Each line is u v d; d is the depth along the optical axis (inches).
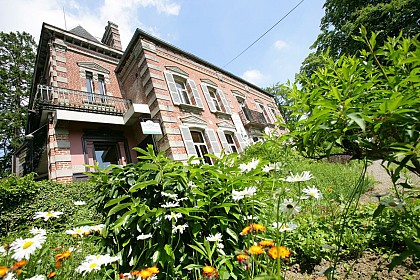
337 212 92.1
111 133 328.8
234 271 53.5
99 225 60.0
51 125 271.0
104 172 67.5
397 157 33.2
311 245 69.6
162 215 54.4
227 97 504.7
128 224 54.4
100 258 48.1
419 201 64.7
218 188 63.1
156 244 51.4
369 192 158.6
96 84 367.6
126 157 332.5
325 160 331.0
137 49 363.9
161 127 307.0
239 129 466.6
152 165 58.1
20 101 764.6
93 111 307.6
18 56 802.2
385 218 68.7
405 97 28.0
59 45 343.3
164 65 371.2
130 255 57.9
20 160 451.8
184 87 406.0
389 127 33.1
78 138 290.8
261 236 57.7
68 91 315.3
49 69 342.3
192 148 319.0
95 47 394.9
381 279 54.1
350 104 34.6
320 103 34.5
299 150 47.4
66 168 258.1
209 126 388.2
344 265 61.7
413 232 56.1
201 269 53.5
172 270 51.1
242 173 63.4
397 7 449.4
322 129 38.6
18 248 42.1
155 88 324.2
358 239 67.5
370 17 489.7
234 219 63.6
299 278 61.9
